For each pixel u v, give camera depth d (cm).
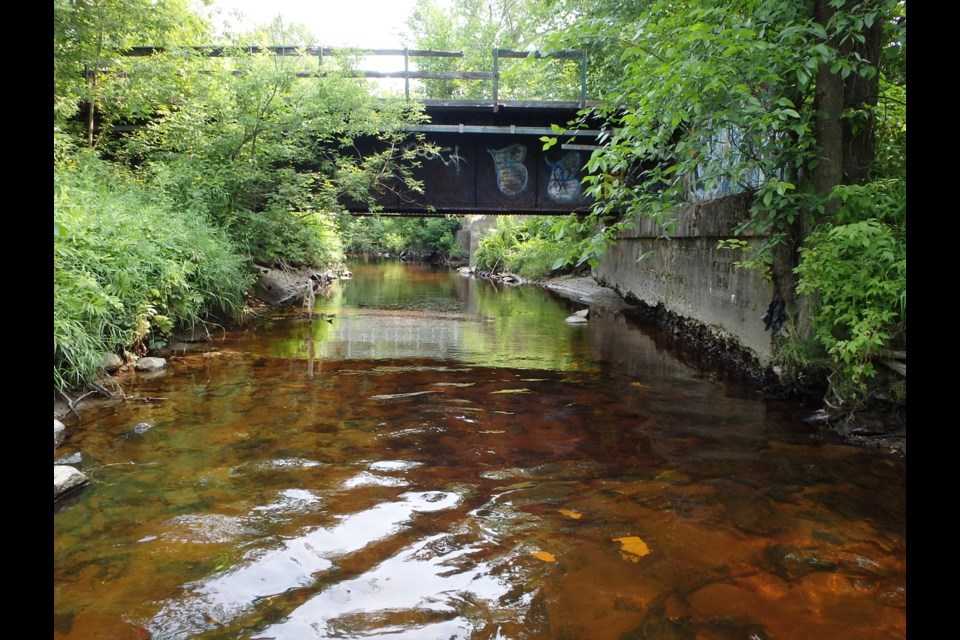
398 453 429
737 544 309
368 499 352
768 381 644
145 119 1148
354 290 1716
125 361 653
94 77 996
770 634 237
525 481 386
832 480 395
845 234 451
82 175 814
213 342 834
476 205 1277
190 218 946
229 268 941
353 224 1235
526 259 2241
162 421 484
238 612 244
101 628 231
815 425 513
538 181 1267
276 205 1121
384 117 1138
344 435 462
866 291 472
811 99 559
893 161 559
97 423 474
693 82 501
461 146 1257
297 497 352
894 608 256
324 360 736
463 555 293
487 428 491
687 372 711
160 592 255
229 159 1101
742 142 568
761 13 491
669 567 286
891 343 483
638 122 540
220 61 1112
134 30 1006
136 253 700
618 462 423
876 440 471
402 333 957
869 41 529
